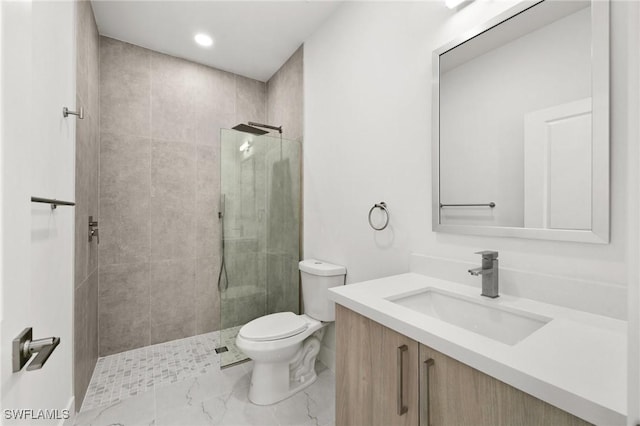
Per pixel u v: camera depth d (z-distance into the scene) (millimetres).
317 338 2043
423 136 1498
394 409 970
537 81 1069
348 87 1996
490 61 1207
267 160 2463
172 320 2641
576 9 977
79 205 1690
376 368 1044
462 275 1302
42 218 1142
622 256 893
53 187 1261
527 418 639
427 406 852
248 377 2043
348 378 1183
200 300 2773
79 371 1688
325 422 1597
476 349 728
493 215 1198
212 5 2043
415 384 897
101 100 2344
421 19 1509
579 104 967
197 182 2756
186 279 2705
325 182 2244
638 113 390
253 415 1647
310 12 2129
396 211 1650
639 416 389
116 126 2402
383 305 1064
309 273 2053
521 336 996
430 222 1464
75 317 1600
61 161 1368
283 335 1736
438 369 825
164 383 1970
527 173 1096
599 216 923
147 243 2531
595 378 602
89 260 1994
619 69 895
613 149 908
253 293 2414
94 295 2174
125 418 1624
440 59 1396
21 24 556
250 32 2354
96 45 2219
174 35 2373
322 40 2252
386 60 1706
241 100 3012
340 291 1236
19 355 529
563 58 1005
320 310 1980
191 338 2695
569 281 989
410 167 1568
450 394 793
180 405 1737
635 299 395
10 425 516
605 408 515
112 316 2391
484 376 715
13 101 524
